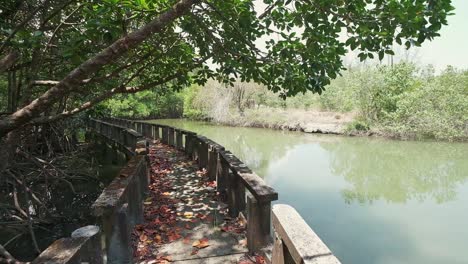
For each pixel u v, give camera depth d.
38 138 8.06
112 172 9.33
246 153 14.82
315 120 22.89
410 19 2.72
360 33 3.07
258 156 14.03
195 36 4.01
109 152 11.66
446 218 6.79
